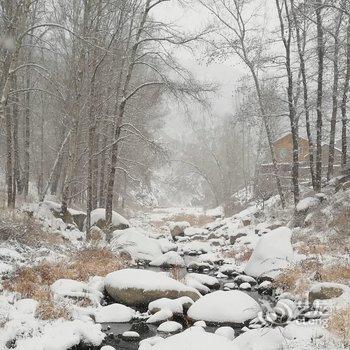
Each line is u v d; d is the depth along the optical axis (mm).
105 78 22344
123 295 10836
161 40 19688
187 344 7164
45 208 21047
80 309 9641
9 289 10094
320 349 7254
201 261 17219
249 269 14391
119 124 20609
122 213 35062
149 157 27844
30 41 23484
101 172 29000
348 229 15797
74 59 21281
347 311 8383
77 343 8062
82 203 34719
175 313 9992
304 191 25219
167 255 16500
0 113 15781
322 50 21312
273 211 25000
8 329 7926
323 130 23500
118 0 20078
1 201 20328
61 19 22734
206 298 10219
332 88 21844
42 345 7656
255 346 7293
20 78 26547
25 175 27703
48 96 29531
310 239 16359
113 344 8422
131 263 16141
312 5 19500
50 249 15242
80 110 21359
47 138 34938
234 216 28953
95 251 15242
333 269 11867
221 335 7781
